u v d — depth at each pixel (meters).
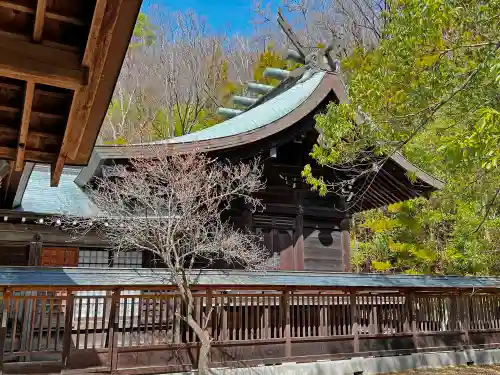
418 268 16.80
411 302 10.91
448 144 5.24
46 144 4.06
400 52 7.07
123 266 10.28
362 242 18.47
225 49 33.19
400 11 7.61
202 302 8.52
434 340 11.07
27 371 7.03
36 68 2.69
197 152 9.85
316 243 12.81
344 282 9.84
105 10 2.57
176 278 7.93
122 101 29.52
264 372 8.77
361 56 12.34
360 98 7.95
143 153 9.28
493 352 11.84
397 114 7.86
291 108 12.10
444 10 6.06
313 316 9.75
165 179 9.30
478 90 7.52
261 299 9.33
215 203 10.16
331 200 13.22
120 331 8.37
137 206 9.50
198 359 8.29
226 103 28.95
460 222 15.07
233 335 8.68
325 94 11.79
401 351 10.50
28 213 8.77
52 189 10.89
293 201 12.60
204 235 9.44
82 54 2.82
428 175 12.13
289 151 12.73
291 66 25.12
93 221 9.20
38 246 9.28
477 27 7.20
